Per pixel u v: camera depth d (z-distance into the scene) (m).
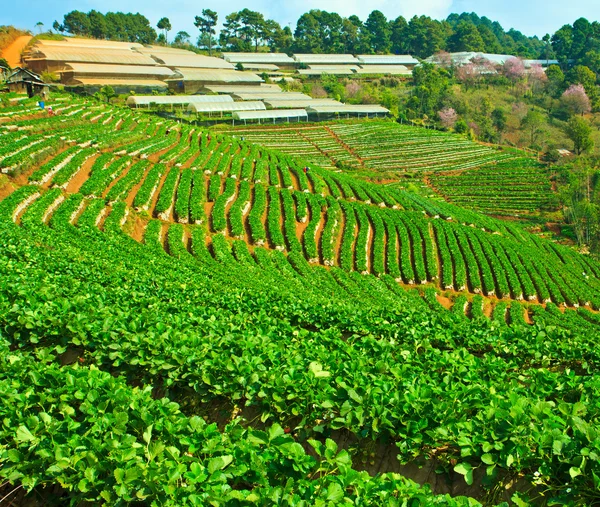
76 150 60.53
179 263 41.22
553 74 199.25
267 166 76.31
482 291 57.03
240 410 13.44
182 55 179.50
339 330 22.56
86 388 12.25
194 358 14.15
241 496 8.50
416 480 10.81
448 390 12.61
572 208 92.31
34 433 10.64
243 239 55.53
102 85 134.25
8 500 10.41
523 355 19.70
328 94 177.50
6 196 46.19
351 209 67.44
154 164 65.62
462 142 138.88
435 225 68.38
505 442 10.02
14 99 74.06
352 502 8.20
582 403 11.76
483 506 9.74
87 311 18.61
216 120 128.50
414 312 25.17
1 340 15.64
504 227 79.56
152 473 8.80
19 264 26.73
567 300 58.47
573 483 8.94
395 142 132.75
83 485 9.12
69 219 45.91
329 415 12.05
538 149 144.25
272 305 25.31
